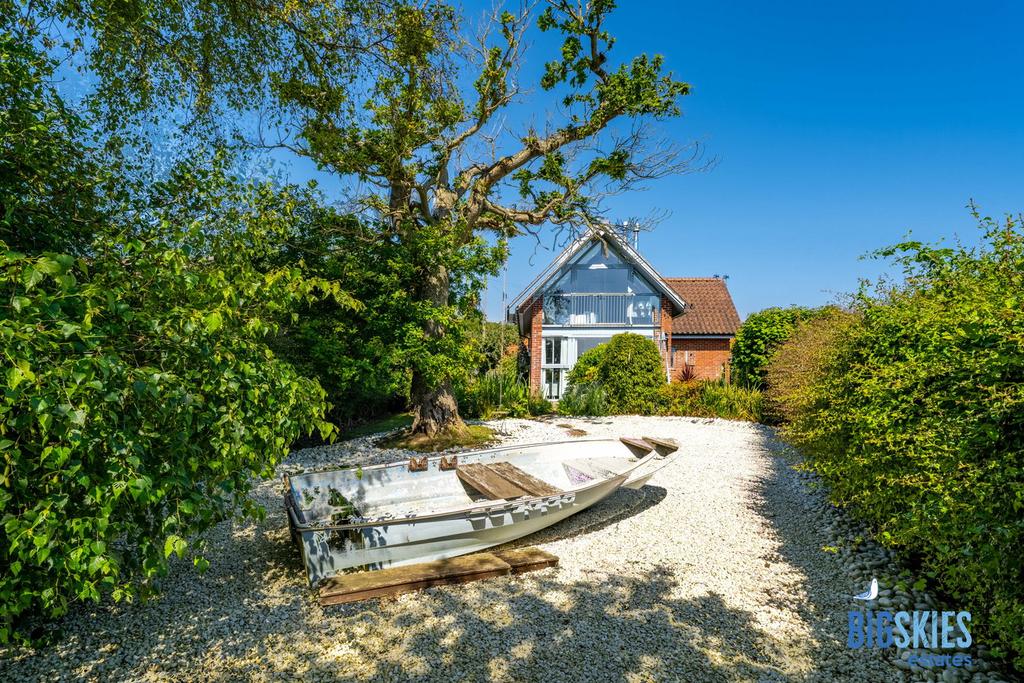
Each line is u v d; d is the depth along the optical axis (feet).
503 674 13.24
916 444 14.75
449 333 39.65
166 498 12.05
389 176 37.81
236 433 12.64
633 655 14.07
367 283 38.24
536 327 72.79
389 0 33.30
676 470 34.45
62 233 15.08
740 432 48.34
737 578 18.80
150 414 11.69
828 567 19.58
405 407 60.18
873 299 23.24
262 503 26.50
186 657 13.80
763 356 60.49
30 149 14.06
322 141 36.04
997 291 13.62
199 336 12.20
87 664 13.39
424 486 24.07
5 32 16.11
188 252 13.61
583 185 44.62
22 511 10.23
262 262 30.91
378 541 18.34
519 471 25.30
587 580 18.58
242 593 17.31
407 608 16.47
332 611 16.21
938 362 13.62
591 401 57.72
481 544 20.30
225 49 32.91
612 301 74.64
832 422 22.45
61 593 12.21
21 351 8.55
